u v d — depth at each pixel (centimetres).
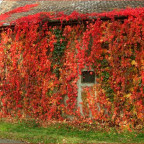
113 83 860
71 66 921
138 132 809
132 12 812
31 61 984
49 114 958
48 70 953
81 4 1100
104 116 876
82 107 911
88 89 902
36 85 981
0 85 1069
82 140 748
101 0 1125
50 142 729
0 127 906
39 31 954
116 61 851
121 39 839
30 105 998
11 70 1042
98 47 869
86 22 877
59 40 932
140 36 815
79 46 906
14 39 1028
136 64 828
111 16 830
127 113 843
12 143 725
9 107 1048
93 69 889
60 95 943
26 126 923
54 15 938
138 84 831
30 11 1152
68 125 902
